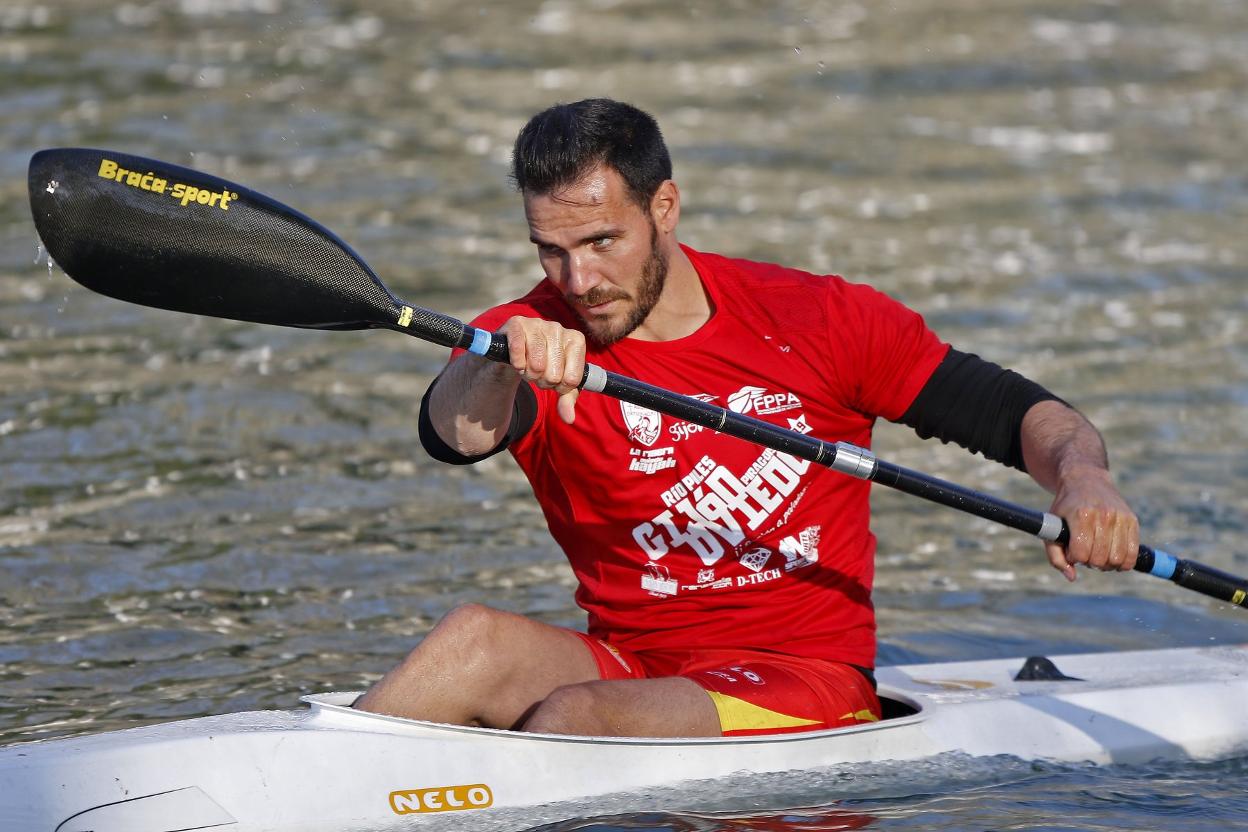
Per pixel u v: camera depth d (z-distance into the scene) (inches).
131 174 474.0
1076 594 772.6
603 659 497.7
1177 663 624.4
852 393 514.6
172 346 1106.1
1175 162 1769.2
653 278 485.4
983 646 703.7
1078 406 1035.3
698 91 1990.7
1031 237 1480.1
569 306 509.0
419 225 1441.9
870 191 1624.0
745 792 481.7
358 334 1159.0
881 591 770.8
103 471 881.5
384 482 890.1
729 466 497.0
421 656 476.1
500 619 483.2
